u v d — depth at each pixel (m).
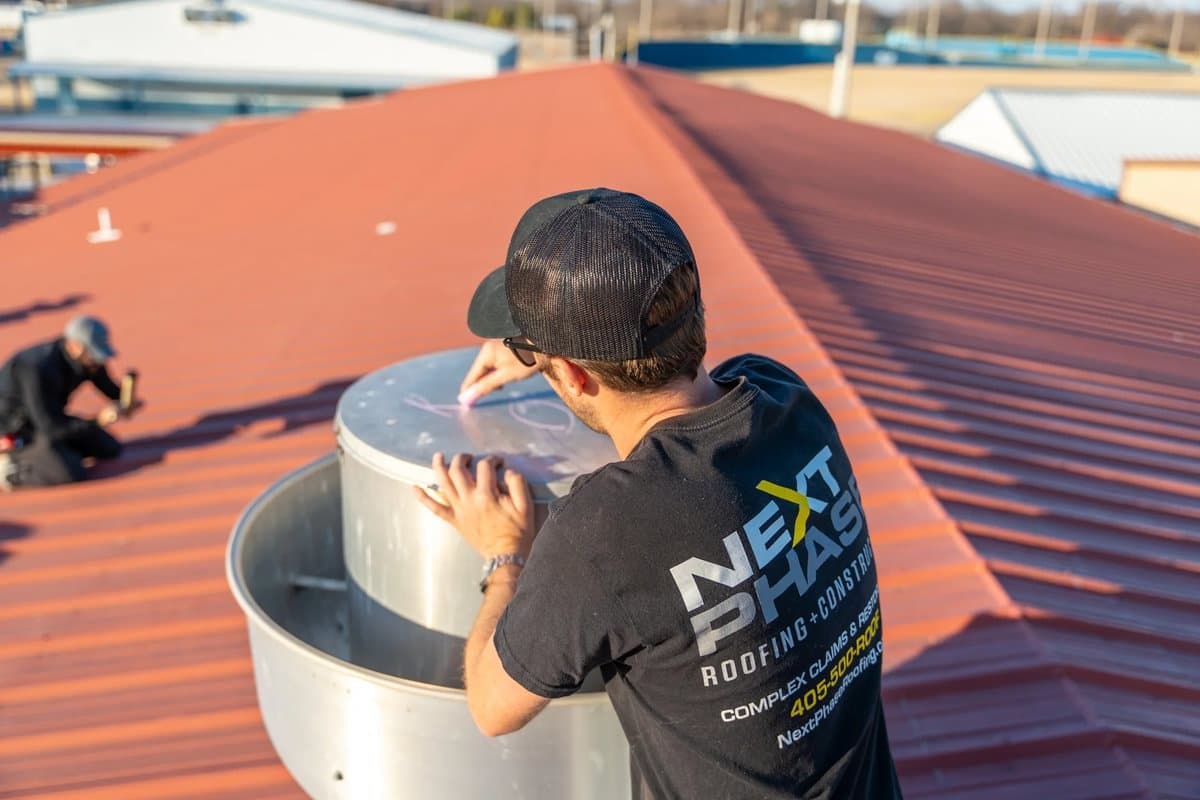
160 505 4.74
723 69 64.56
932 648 2.77
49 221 12.98
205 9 39.19
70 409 6.12
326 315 7.23
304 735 2.08
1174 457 4.31
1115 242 10.57
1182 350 6.23
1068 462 4.07
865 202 9.71
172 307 8.12
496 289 1.70
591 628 1.39
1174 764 2.42
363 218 10.35
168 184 14.50
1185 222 20.31
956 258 7.93
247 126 21.02
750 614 1.40
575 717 1.83
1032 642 2.78
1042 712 2.55
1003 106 25.97
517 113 16.52
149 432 5.55
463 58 39.72
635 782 1.66
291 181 13.30
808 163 11.78
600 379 1.46
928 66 66.44
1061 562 3.26
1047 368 5.29
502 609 1.65
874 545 3.28
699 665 1.40
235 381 6.18
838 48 66.44
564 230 1.41
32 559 4.31
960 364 5.13
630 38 94.25
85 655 3.58
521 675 1.44
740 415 1.47
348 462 2.09
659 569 1.37
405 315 7.04
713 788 1.46
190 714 3.14
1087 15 100.44
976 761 2.42
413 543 1.99
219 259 9.60
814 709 1.48
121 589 4.02
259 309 7.70
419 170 12.47
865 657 1.58
